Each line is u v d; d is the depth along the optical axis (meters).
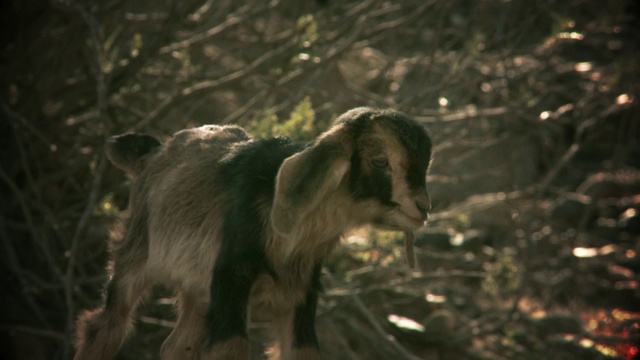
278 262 6.05
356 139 5.70
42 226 11.45
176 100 12.58
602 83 15.48
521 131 17.23
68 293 9.22
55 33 13.52
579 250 17.89
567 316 14.72
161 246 6.76
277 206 5.34
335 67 16.41
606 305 16.95
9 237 11.91
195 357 6.96
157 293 12.18
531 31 17.45
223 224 6.16
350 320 12.40
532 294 16.17
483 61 15.43
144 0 15.72
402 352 11.23
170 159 7.07
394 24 13.85
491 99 15.31
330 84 16.28
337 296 12.13
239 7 16.75
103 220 11.64
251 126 11.12
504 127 17.28
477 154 19.56
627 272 18.34
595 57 20.20
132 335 11.44
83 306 12.12
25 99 12.74
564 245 17.33
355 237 12.73
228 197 6.22
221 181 6.35
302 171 5.40
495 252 15.86
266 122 10.30
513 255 16.03
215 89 12.67
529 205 16.50
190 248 6.43
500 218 18.88
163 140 12.30
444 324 13.42
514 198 15.30
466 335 13.02
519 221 15.83
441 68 16.89
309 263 6.21
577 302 16.55
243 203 6.01
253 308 6.40
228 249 6.00
